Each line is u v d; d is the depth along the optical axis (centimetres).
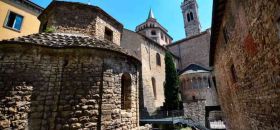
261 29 473
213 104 2738
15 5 1714
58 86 757
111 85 855
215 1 754
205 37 3444
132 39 2639
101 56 865
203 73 2872
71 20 1099
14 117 656
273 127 525
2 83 677
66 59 805
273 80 461
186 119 1841
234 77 935
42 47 771
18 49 743
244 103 798
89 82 798
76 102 750
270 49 444
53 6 1123
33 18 1862
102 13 1215
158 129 1681
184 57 3612
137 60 1054
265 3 420
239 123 998
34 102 706
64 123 714
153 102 2402
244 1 552
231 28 781
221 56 1161
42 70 755
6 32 1595
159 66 2875
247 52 623
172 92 2362
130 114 934
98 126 761
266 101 538
